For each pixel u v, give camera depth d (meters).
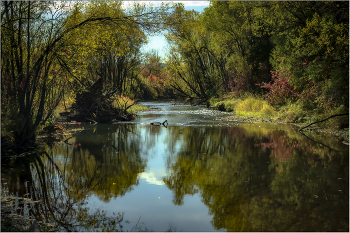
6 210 4.24
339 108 11.10
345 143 9.01
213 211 4.26
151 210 4.33
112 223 3.88
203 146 8.98
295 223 3.84
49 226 3.80
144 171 6.32
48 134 11.11
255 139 10.01
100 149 8.61
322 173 6.03
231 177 5.83
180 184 5.46
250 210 4.27
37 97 9.39
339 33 10.84
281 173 6.05
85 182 5.60
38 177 5.91
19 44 7.82
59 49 8.51
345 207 4.33
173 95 46.22
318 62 11.52
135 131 12.24
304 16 14.53
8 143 7.82
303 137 10.16
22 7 7.72
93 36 9.59
